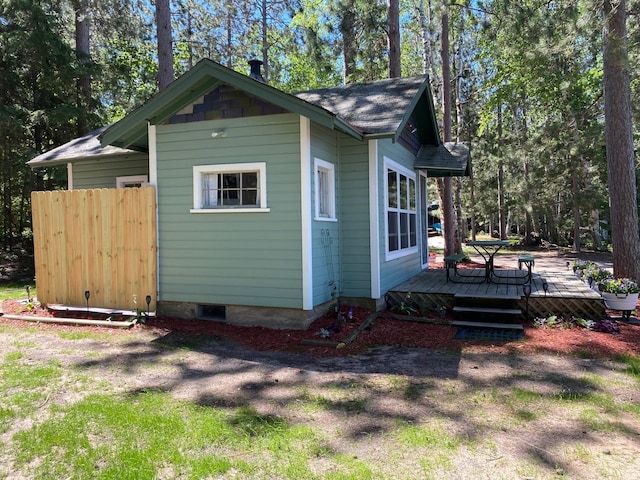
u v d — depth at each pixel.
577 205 20.39
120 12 17.45
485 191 26.77
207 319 7.14
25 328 6.90
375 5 15.22
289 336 6.33
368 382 4.67
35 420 3.66
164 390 4.39
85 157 10.05
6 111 13.73
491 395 4.30
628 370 4.96
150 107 6.95
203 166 7.00
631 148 9.22
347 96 8.88
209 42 20.48
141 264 7.32
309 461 3.10
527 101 21.84
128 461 3.03
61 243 7.86
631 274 9.10
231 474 2.93
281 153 6.60
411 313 7.65
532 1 12.16
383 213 8.01
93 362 5.25
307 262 6.49
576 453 3.22
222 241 6.94
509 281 9.21
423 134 11.25
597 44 10.24
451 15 15.99
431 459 3.13
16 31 13.77
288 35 21.75
